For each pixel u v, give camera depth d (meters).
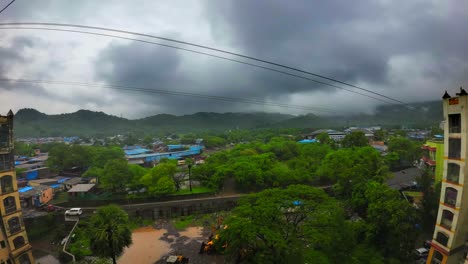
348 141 95.38
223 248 38.88
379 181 52.34
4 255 32.50
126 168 64.94
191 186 68.06
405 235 34.88
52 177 79.88
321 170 66.94
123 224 35.41
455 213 28.62
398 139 86.94
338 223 31.33
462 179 27.97
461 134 28.19
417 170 70.75
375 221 37.00
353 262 32.28
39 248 42.91
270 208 28.72
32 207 54.72
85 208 53.12
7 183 33.66
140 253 41.41
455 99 28.62
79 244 42.66
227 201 59.06
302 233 29.38
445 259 29.33
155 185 59.22
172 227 51.16
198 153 126.12
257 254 26.94
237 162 68.88
